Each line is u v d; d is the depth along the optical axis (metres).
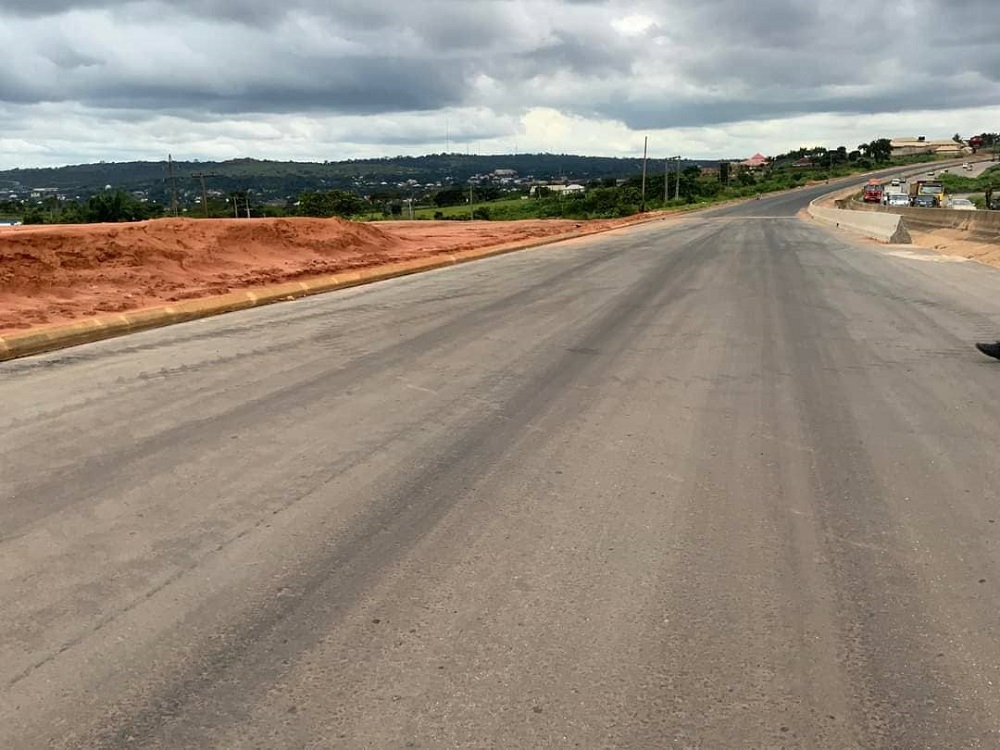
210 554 3.48
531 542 3.63
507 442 5.05
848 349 8.08
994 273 15.77
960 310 10.73
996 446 5.00
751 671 2.66
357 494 4.18
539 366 7.29
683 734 2.35
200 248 16.48
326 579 3.27
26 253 12.31
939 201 62.25
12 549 3.51
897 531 3.77
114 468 4.53
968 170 170.00
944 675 2.64
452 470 4.55
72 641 2.81
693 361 7.50
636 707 2.47
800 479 4.43
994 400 6.09
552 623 2.95
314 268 16.48
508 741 2.31
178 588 3.19
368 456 4.78
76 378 6.79
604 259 19.56
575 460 4.73
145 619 2.96
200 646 2.79
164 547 3.54
